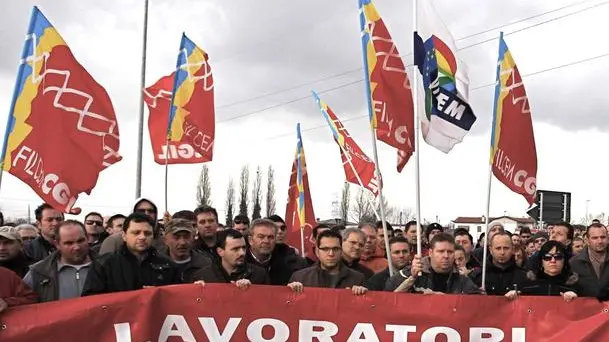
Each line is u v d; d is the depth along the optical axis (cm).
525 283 673
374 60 726
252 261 768
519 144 763
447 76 736
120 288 584
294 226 1213
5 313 538
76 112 641
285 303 593
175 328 575
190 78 1126
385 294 602
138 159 1521
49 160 623
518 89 767
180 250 727
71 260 626
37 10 633
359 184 1073
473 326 603
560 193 1429
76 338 548
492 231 821
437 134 727
